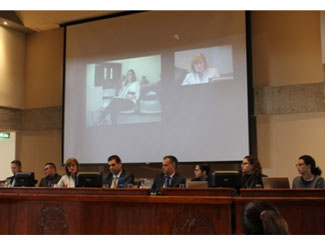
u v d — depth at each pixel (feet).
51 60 26.22
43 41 26.61
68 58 24.27
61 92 25.63
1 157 32.83
